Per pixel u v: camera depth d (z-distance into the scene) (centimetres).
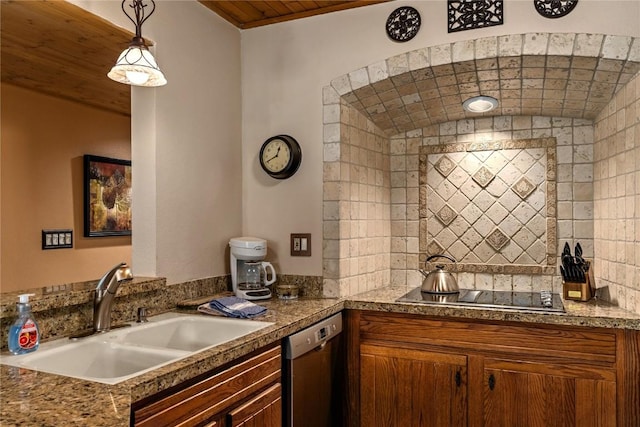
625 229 219
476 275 295
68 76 282
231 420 158
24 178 302
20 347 148
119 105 349
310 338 208
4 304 153
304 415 206
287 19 273
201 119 249
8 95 293
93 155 349
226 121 270
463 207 299
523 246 285
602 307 224
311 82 267
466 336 226
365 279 285
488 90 260
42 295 167
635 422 199
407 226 313
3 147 290
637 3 211
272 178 275
